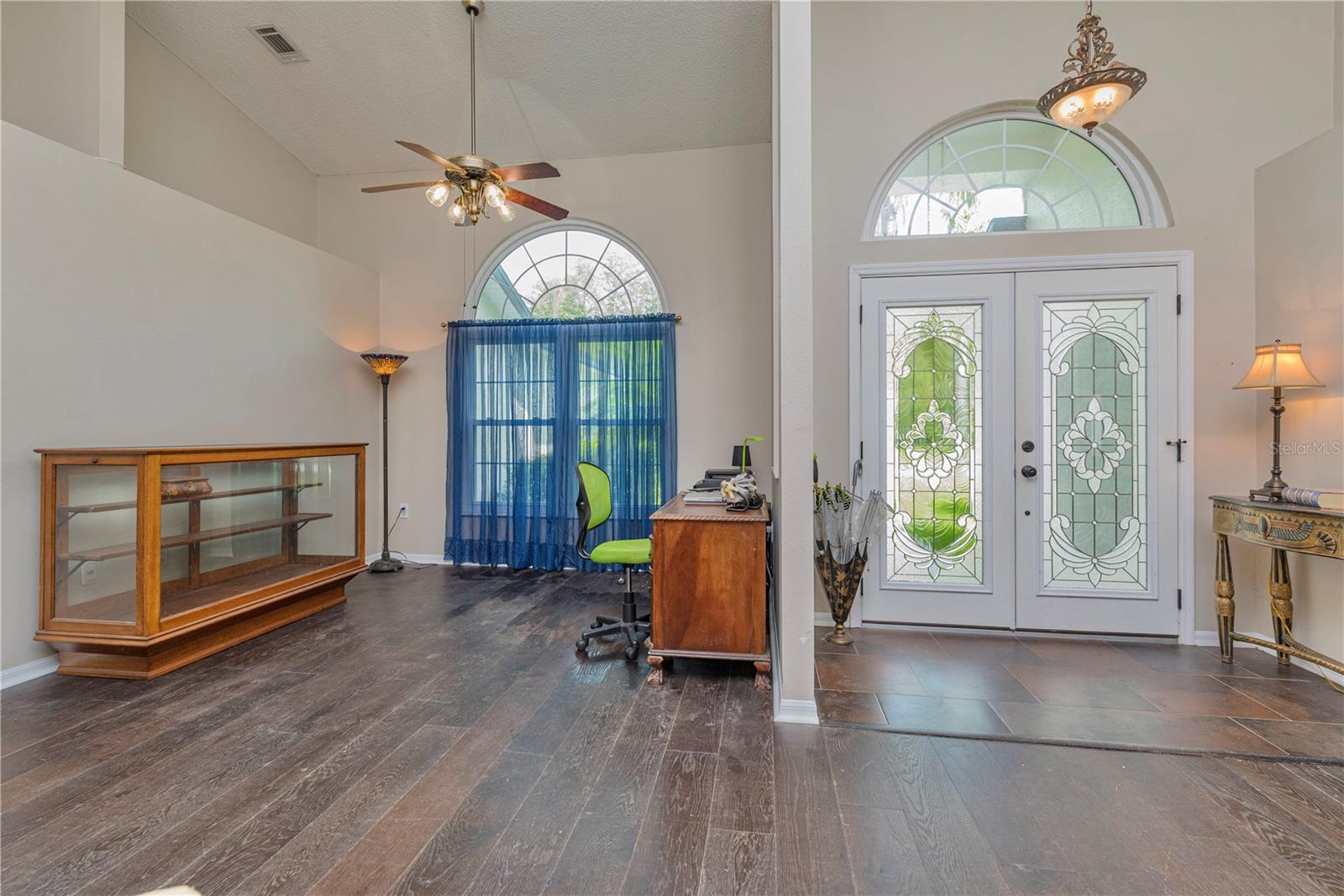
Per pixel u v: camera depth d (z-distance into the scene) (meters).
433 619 3.28
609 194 4.46
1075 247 3.04
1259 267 2.84
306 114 4.18
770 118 4.05
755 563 2.38
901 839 1.45
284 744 1.90
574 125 4.19
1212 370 2.91
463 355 4.57
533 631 3.08
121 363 2.84
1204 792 1.66
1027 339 3.08
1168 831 1.49
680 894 1.26
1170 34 2.94
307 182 4.70
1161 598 2.98
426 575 4.32
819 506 3.03
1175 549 2.96
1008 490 3.10
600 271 4.60
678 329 4.38
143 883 1.29
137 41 3.50
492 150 4.44
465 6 3.37
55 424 2.56
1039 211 3.18
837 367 3.24
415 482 4.74
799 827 1.49
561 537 4.41
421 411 4.73
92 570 2.46
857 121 3.21
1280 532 2.33
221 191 4.00
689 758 1.82
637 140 4.29
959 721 2.09
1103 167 3.12
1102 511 3.04
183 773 1.72
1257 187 2.85
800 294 2.10
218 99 3.98
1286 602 2.59
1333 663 2.30
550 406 4.49
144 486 2.37
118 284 2.82
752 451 4.27
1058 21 3.05
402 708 2.17
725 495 2.86
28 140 2.45
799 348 2.10
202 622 2.60
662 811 1.55
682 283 4.38
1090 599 3.04
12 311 2.40
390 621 3.25
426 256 4.71
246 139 4.18
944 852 1.40
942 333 3.18
